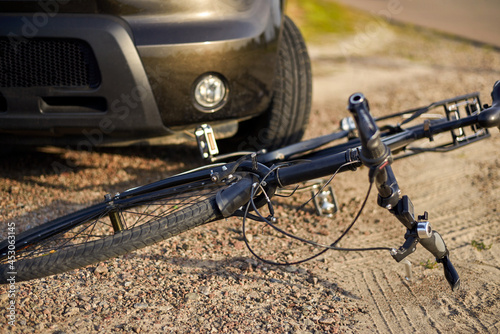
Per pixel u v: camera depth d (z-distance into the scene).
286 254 2.52
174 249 2.51
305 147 2.73
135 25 2.62
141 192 2.15
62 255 1.92
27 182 3.16
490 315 2.04
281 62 3.20
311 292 2.20
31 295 2.08
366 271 2.40
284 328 1.94
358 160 1.92
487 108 2.10
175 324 1.95
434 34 10.56
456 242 2.67
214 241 2.62
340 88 6.09
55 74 2.63
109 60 2.58
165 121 2.76
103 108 2.70
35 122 2.68
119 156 3.66
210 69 2.72
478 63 7.87
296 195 3.21
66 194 3.04
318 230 2.81
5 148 3.47
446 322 2.01
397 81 6.52
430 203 3.19
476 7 14.22
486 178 3.59
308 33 9.79
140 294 2.13
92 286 2.18
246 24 2.80
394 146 2.26
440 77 6.80
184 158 3.69
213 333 1.90
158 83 2.67
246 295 2.16
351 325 1.98
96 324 1.93
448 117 2.51
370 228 2.88
